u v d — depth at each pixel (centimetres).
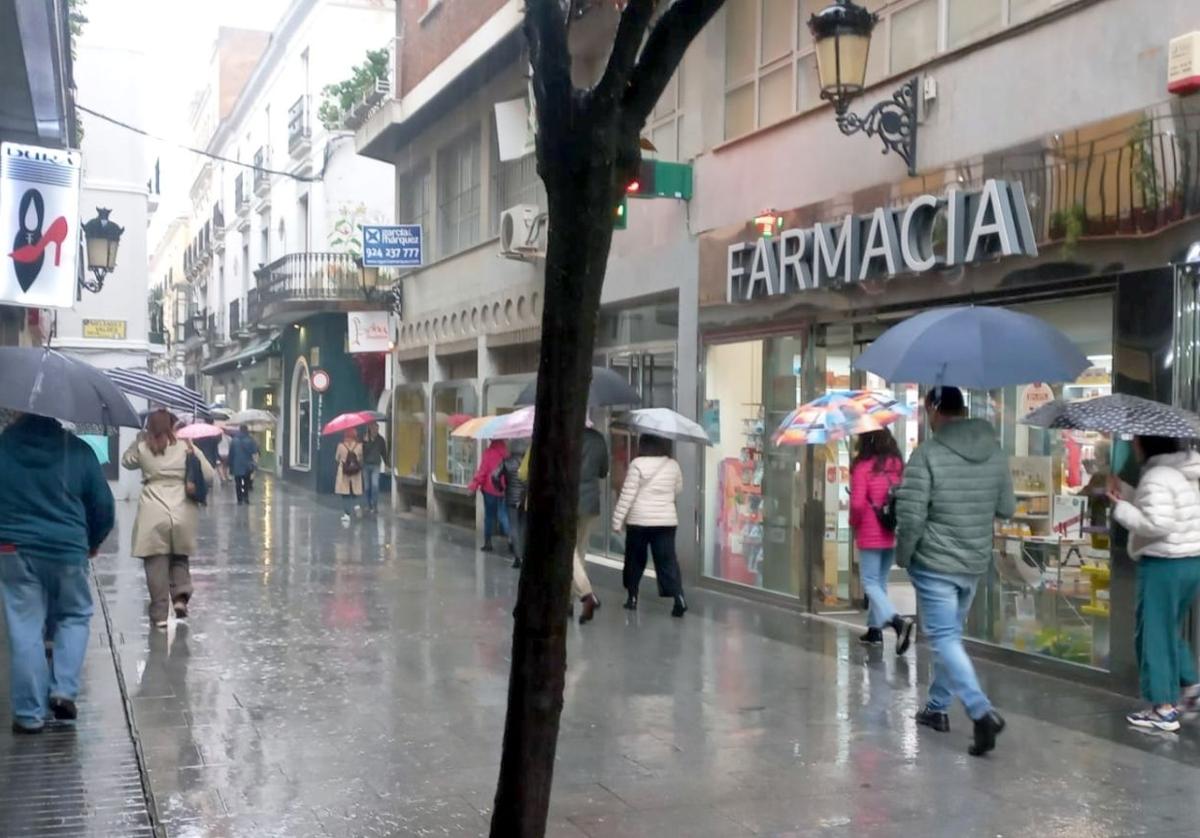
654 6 303
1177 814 533
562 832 510
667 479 1065
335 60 2962
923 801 550
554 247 306
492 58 1705
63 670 678
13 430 660
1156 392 721
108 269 1723
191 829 511
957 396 646
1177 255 708
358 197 2830
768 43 1135
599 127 301
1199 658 698
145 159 2631
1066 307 818
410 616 1059
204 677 803
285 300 2809
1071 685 783
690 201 1248
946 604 633
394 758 616
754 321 1134
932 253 890
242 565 1436
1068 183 784
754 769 599
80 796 552
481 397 1877
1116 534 755
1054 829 514
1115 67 752
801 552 1089
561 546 311
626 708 723
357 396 2967
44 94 1022
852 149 999
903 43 970
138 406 2514
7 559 650
